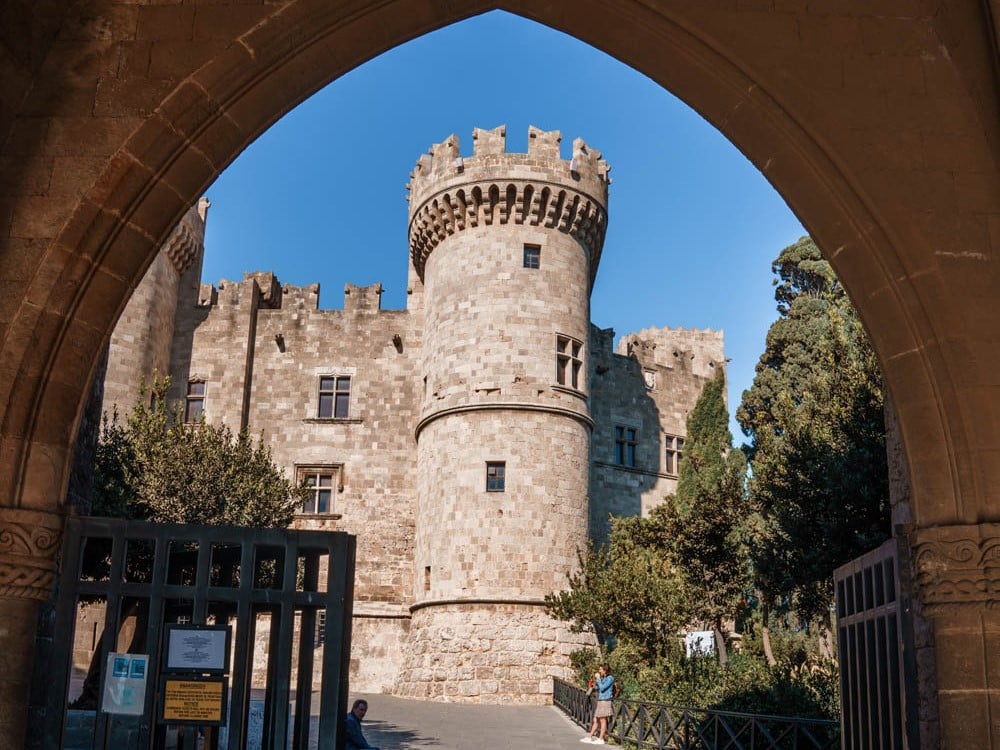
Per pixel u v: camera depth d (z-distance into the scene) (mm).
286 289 42125
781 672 18172
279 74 8219
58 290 7699
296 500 29281
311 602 8219
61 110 8039
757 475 23500
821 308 41438
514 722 24953
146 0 8242
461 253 36625
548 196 36406
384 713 26828
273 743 7953
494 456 34094
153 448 26094
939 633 7309
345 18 8211
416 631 34781
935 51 8172
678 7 8188
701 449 41938
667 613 24875
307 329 41531
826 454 19922
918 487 7574
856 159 7938
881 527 18766
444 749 18406
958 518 7379
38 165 7918
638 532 27547
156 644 7906
